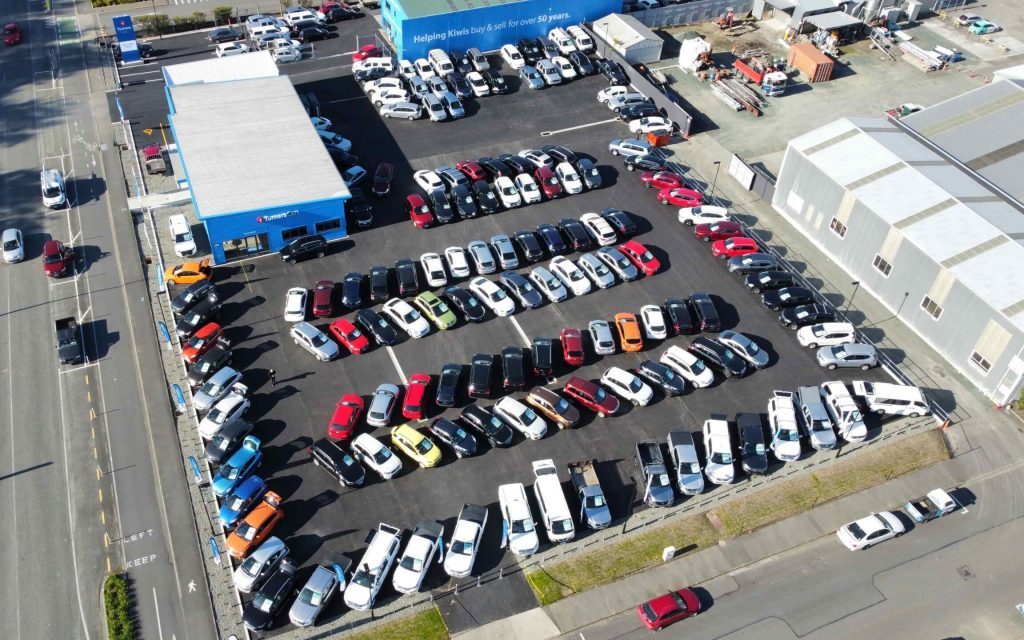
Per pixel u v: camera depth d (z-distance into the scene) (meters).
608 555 44.94
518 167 71.12
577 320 58.78
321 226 63.59
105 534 45.25
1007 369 52.50
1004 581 44.59
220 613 41.75
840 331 56.59
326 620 41.56
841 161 64.25
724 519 47.06
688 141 77.50
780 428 50.47
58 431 50.66
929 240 57.12
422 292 59.75
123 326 57.72
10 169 71.75
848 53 92.19
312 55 88.44
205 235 65.06
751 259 61.91
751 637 41.81
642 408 52.97
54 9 96.75
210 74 76.81
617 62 85.88
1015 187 64.75
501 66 87.25
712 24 96.62
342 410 50.19
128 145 74.75
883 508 48.00
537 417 50.81
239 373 53.06
